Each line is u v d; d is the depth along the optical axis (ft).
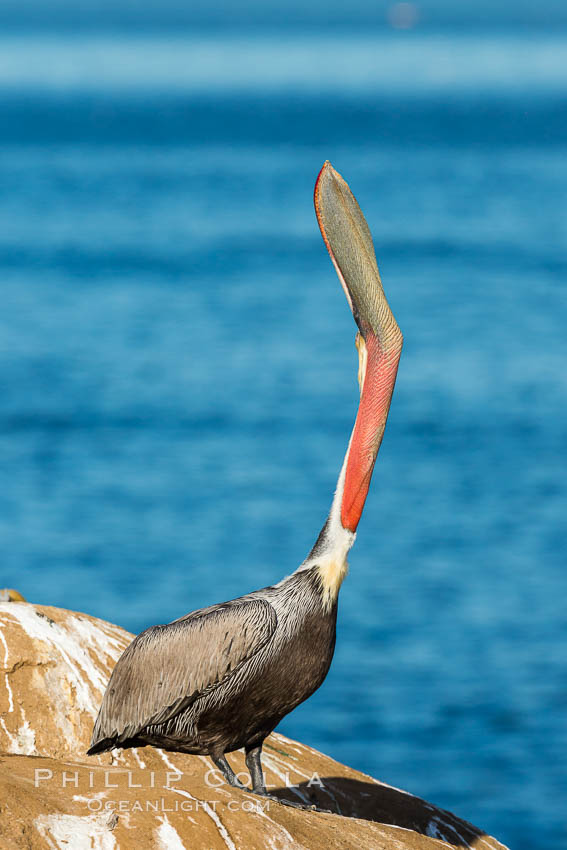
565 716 95.45
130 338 252.83
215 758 29.76
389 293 291.17
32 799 24.45
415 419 197.98
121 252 349.00
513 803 82.17
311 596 29.60
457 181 506.48
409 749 89.92
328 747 90.68
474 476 170.09
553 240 364.58
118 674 29.76
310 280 315.37
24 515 150.71
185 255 346.13
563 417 198.70
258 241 371.35
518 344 242.99
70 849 23.43
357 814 35.47
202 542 140.97
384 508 155.53
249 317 272.72
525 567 132.26
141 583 127.24
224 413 201.16
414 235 374.22
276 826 26.08
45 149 636.07
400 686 100.48
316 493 161.89
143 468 172.96
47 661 34.40
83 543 139.95
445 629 113.09
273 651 28.94
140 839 24.09
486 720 94.73
